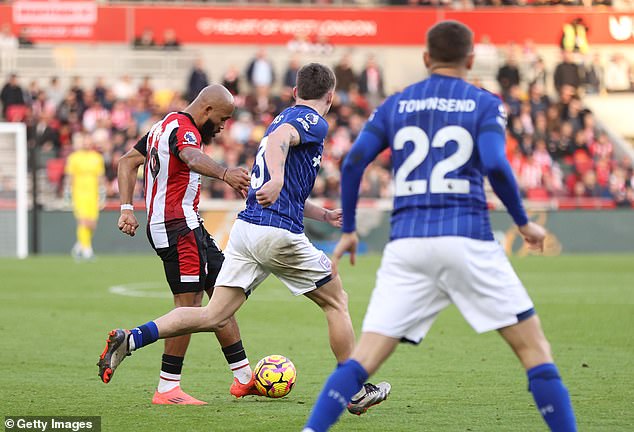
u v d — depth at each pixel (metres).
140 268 69.25
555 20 100.69
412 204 15.79
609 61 103.00
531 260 79.81
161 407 21.50
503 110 15.79
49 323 38.84
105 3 99.62
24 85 96.38
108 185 86.25
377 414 20.81
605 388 24.08
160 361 29.08
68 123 91.00
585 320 40.41
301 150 20.38
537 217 87.75
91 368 27.52
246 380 22.77
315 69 20.72
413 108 16.03
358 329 37.50
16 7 96.31
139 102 93.50
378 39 100.12
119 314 42.16
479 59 99.94
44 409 21.19
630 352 31.11
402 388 24.28
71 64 97.06
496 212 86.88
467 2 101.81
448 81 16.12
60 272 65.69
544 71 97.88
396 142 16.06
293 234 20.31
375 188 87.62
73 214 85.12
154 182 22.14
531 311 15.65
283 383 22.47
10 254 83.19
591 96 102.69
